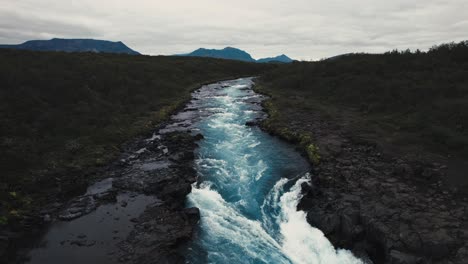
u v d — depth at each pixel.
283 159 19.64
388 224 10.96
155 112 32.16
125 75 41.22
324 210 12.91
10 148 17.17
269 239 12.26
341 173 15.62
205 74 69.69
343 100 33.56
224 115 33.00
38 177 15.64
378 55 47.88
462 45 36.50
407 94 27.58
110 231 12.06
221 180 16.86
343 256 11.04
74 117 24.44
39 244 11.25
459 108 20.98
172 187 15.20
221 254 11.19
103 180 16.81
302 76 49.47
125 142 23.14
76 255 10.62
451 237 9.92
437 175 14.23
